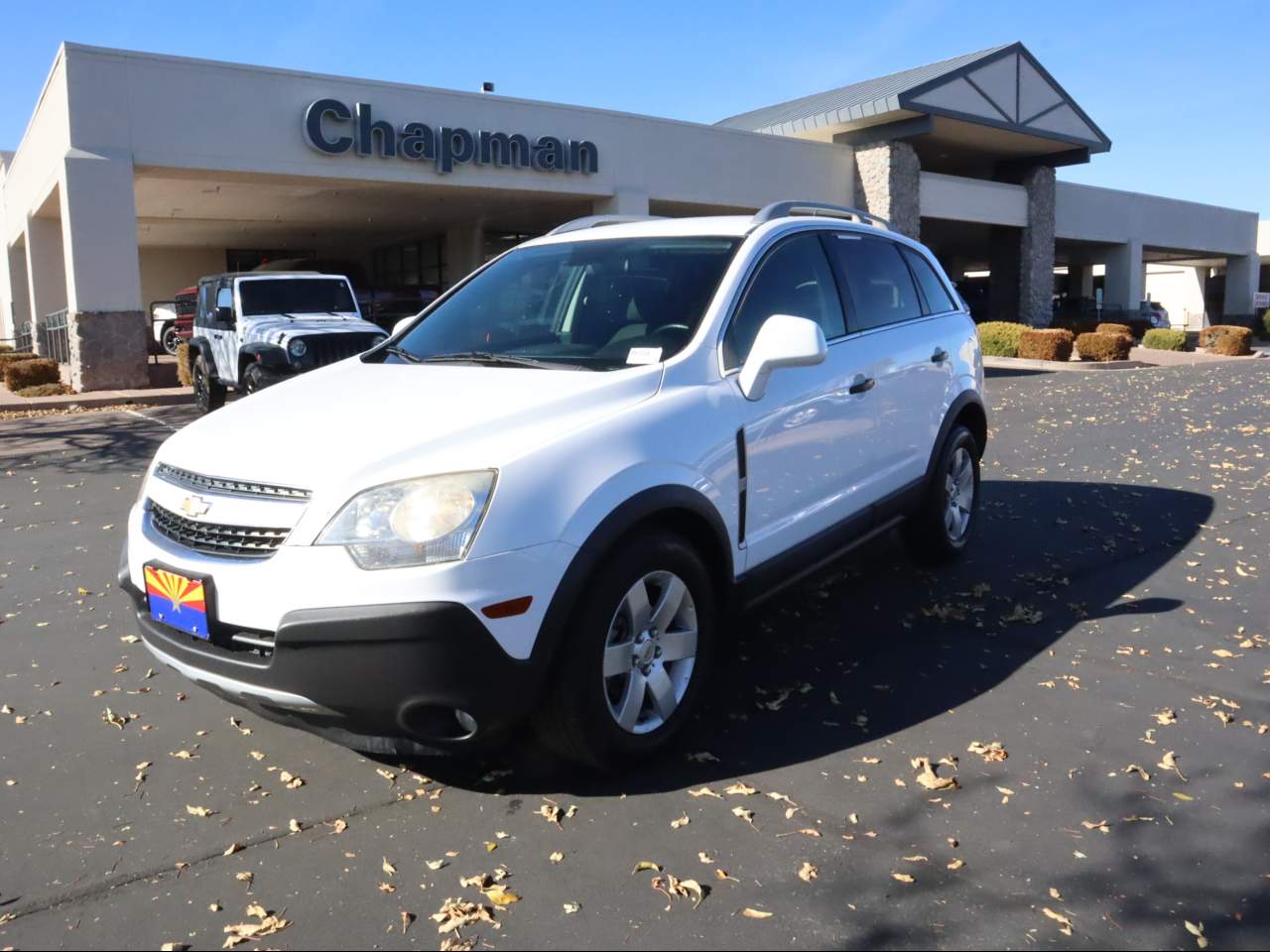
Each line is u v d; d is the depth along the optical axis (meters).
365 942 2.55
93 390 17.36
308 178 19.11
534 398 3.36
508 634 2.92
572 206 25.09
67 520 7.54
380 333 12.87
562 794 3.27
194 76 17.55
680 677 3.54
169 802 3.27
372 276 38.22
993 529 6.72
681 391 3.62
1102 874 2.80
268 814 3.19
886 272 5.26
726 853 2.92
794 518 4.16
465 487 2.93
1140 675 4.20
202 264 36.66
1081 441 10.66
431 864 2.88
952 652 4.48
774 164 25.62
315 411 3.50
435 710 2.97
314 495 2.96
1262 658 4.38
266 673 2.95
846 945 2.51
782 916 2.63
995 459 9.59
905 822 3.08
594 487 3.13
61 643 4.84
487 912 2.66
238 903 2.72
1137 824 3.05
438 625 2.82
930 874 2.81
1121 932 2.55
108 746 3.69
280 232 32.19
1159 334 32.16
